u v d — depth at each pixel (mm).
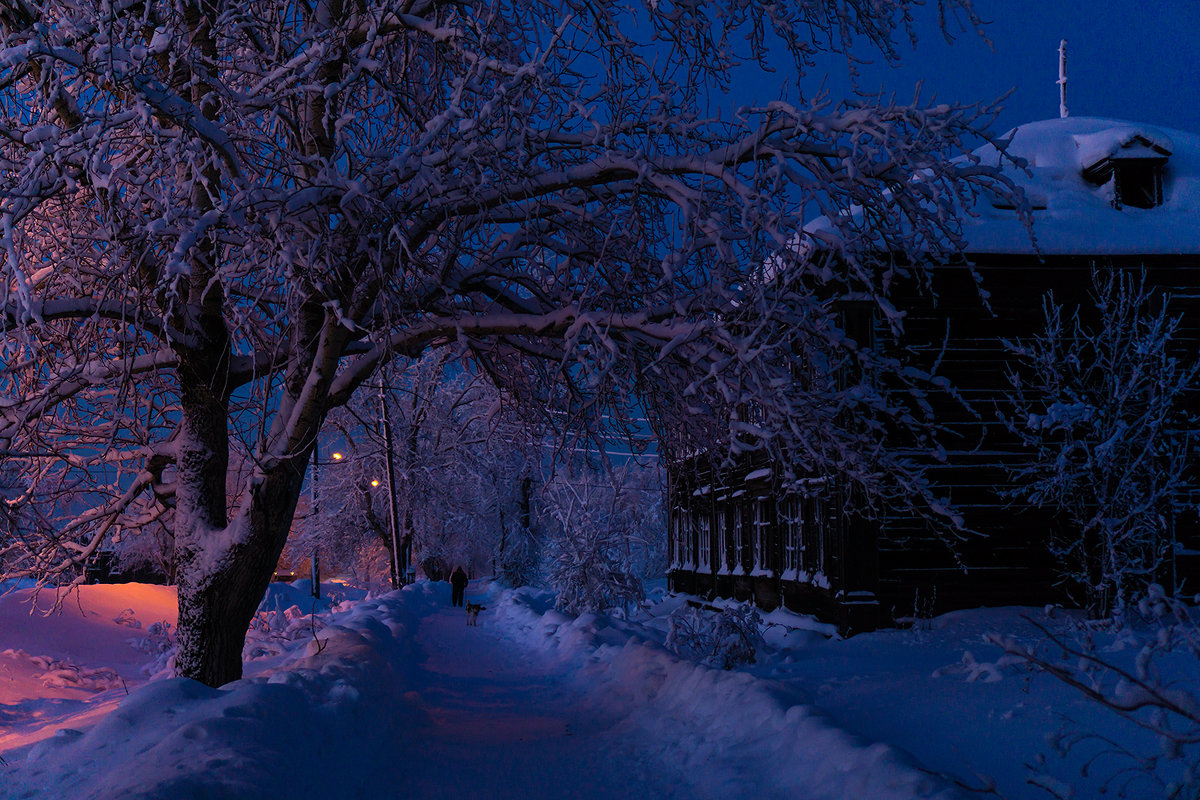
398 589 34844
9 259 6266
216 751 5570
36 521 8719
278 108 7707
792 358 8016
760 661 13594
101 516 9945
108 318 8414
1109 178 18406
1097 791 4688
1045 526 16812
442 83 9117
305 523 41562
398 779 6852
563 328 8547
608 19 7410
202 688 7398
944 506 8453
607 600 26234
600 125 6996
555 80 7070
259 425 8203
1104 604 14016
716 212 7734
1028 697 6539
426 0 8102
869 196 7867
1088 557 16234
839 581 16266
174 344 8867
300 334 8797
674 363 9055
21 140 7016
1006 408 16922
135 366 9055
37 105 8164
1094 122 20484
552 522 31031
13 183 7023
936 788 4785
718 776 6414
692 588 29031
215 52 8570
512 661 17656
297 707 7047
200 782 4895
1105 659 7648
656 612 28734
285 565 53656
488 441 11461
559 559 26672
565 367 8594
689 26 7980
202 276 8797
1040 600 16656
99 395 9953
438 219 8109
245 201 6535
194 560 9125
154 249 8297
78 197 8539
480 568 52188
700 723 8125
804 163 7570
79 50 7258
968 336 17000
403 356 10398
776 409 7305
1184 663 6789
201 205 8734
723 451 9844
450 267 8609
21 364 8055
